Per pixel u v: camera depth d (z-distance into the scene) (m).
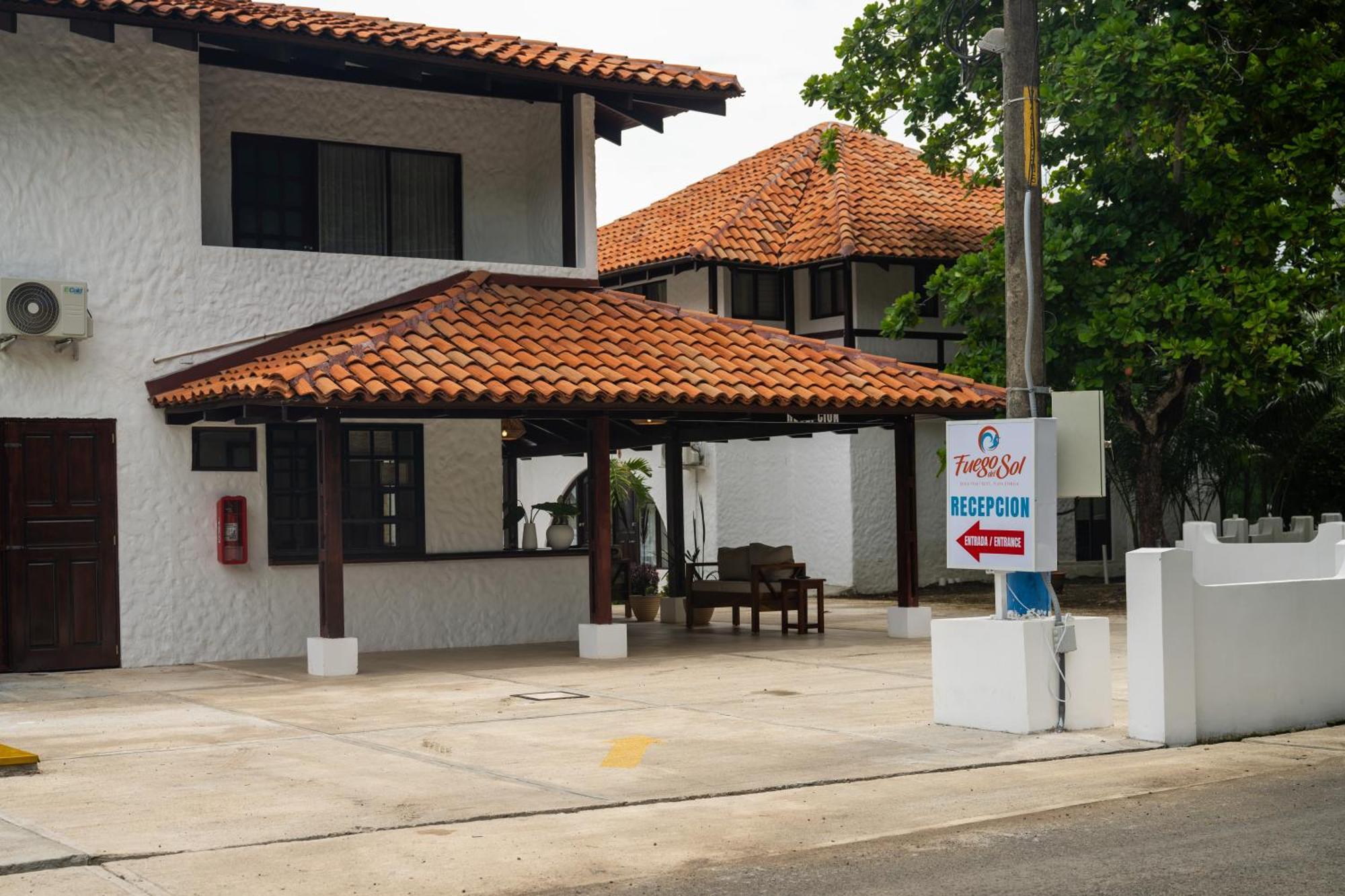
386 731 10.50
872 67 23.81
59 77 14.70
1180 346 19.55
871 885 6.37
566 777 8.78
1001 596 10.62
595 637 15.19
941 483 26.97
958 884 6.37
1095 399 10.38
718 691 12.62
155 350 15.09
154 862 6.79
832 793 8.38
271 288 15.74
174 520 15.15
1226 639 10.45
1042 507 10.27
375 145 17.30
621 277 27.06
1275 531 21.25
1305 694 10.98
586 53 17.88
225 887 6.36
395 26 17.31
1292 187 19.98
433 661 15.09
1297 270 19.80
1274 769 9.16
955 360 21.53
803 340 17.61
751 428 19.69
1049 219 21.53
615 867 6.73
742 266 25.61
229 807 7.94
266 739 10.20
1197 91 19.48
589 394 14.23
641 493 26.50
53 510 14.60
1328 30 20.70
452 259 17.81
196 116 15.38
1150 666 10.01
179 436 15.20
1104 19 21.05
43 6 13.77
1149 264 20.61
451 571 16.69
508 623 17.05
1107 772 9.02
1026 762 9.30
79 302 14.40
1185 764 9.32
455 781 8.66
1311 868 6.57
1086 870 6.56
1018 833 7.35
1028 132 11.26
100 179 14.88
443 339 15.09
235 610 15.43
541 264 18.31
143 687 13.22
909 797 8.27
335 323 16.00
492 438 17.44
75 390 14.69
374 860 6.85
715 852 7.02
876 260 24.81
